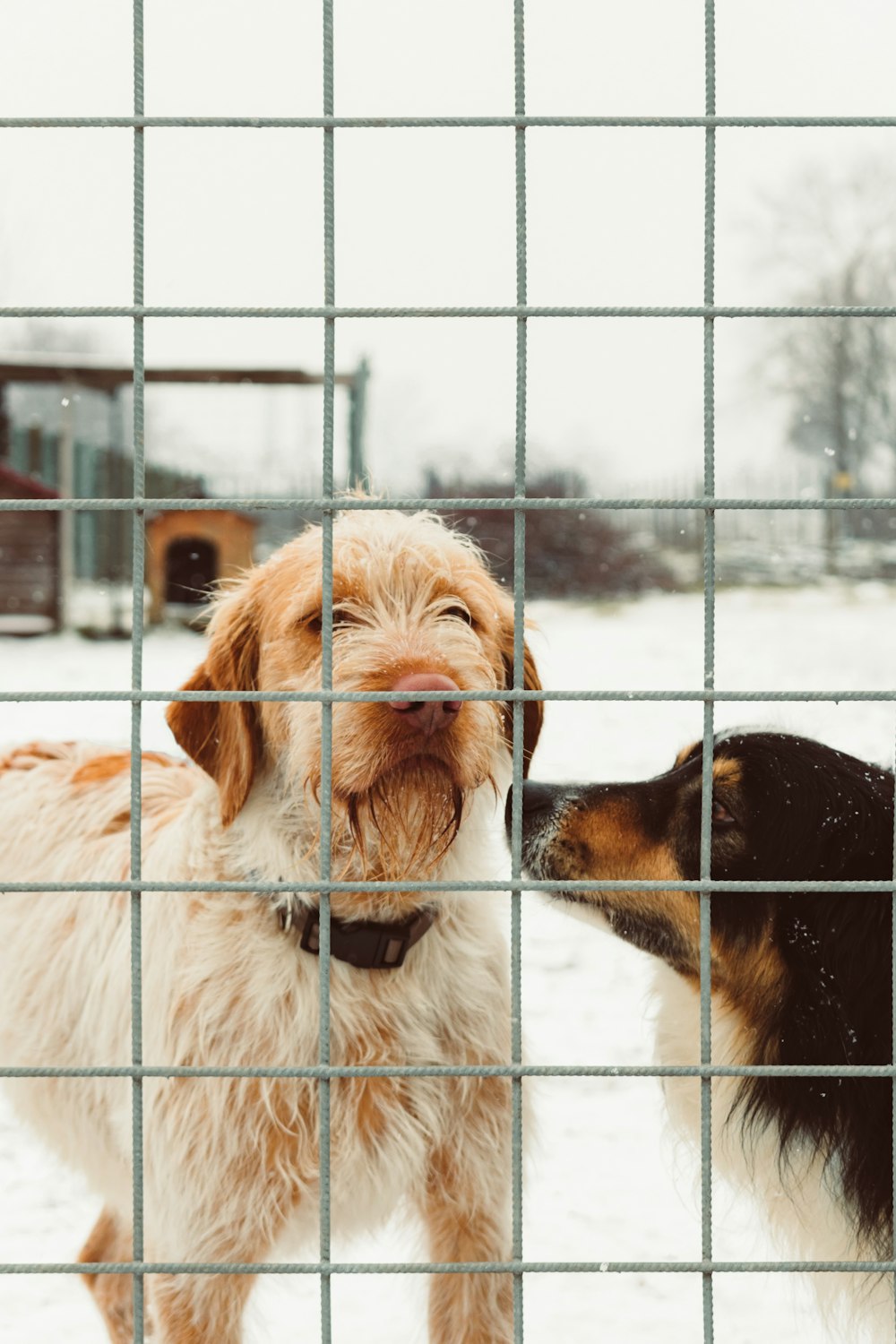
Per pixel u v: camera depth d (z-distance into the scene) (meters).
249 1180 2.74
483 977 2.97
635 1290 3.84
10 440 26.12
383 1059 2.81
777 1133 3.08
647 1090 5.08
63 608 20.62
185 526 21.27
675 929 3.33
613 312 2.11
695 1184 3.55
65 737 10.24
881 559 27.97
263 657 2.94
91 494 26.06
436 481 28.48
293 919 2.79
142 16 2.11
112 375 20.02
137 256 2.12
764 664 14.08
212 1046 2.75
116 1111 3.06
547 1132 4.71
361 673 2.67
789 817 3.12
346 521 3.15
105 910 3.23
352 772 2.64
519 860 2.14
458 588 3.00
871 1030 2.95
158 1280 2.80
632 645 16.42
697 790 3.34
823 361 34.88
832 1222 3.01
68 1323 3.68
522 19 2.09
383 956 2.78
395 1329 3.63
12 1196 4.30
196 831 2.98
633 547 27.88
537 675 3.23
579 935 6.67
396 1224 3.15
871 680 12.73
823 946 3.04
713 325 2.13
